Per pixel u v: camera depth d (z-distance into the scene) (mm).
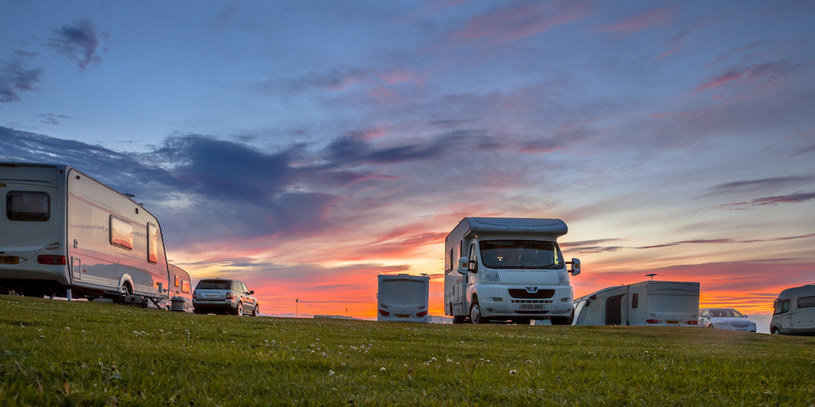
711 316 36375
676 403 4531
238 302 30047
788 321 33250
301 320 18797
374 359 7453
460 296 22688
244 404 4102
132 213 21938
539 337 13484
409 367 6262
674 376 6102
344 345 9758
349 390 4738
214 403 4062
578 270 21391
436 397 4555
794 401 4762
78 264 17859
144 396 4074
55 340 7547
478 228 21000
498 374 5922
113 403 3811
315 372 5770
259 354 6977
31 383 4184
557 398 4633
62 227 17234
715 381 5750
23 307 13617
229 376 5234
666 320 28500
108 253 19859
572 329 18172
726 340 14883
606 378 5871
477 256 20969
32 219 17172
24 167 17266
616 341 13062
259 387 4703
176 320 13977
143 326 11305
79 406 3723
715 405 4531
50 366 4859
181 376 4961
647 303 28797
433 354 8594
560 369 6730
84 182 18391
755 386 5500
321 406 4109
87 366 5031
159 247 24859
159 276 24812
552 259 21031
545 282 20234
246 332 11320
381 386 5008
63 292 18672
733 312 36594
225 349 7637
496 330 16281
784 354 10086
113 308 16984
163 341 8508
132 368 5160
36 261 16984
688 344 12750
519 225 21375
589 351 9695
